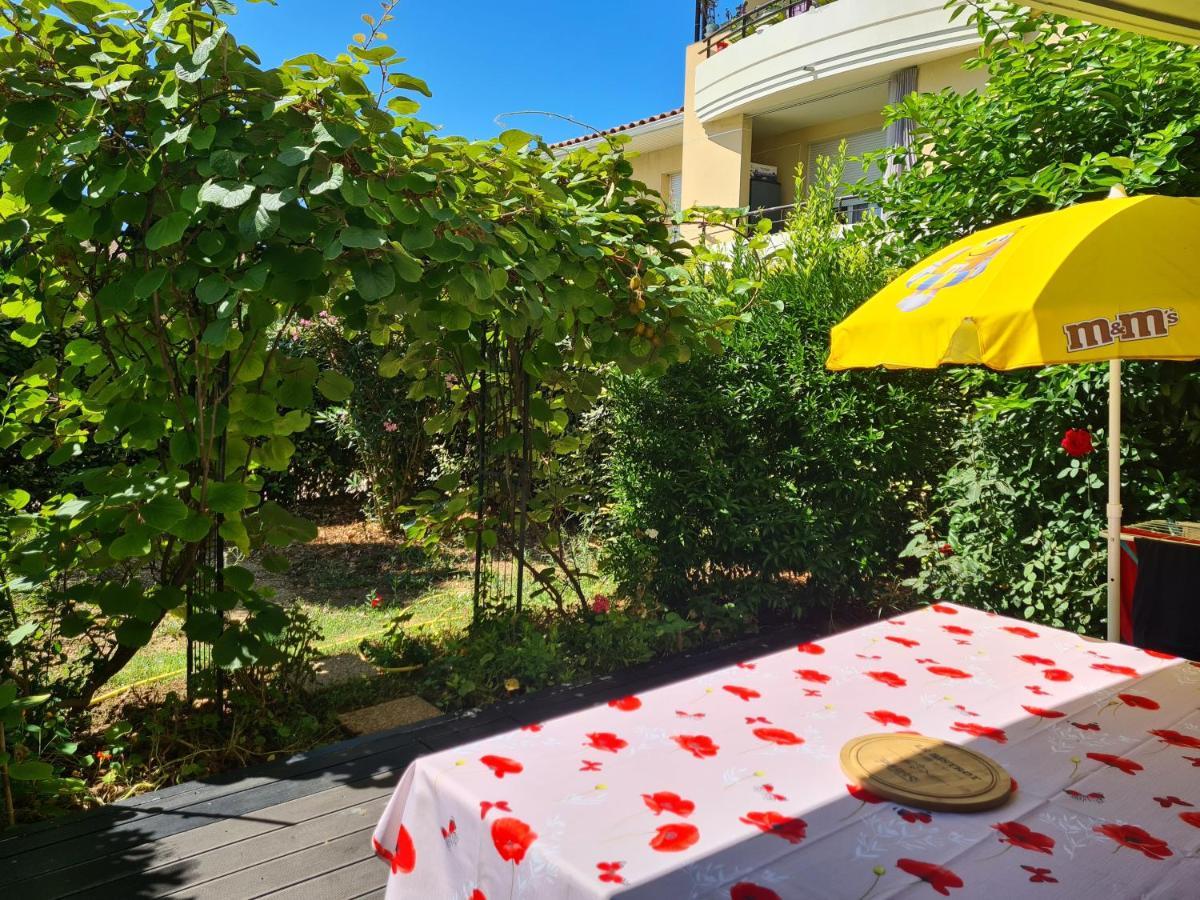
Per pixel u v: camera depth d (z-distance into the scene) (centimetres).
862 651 249
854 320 272
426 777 165
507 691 396
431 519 439
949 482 462
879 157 504
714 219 445
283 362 345
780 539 484
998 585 433
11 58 269
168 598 319
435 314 353
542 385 486
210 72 276
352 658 445
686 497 490
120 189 284
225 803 286
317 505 852
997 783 158
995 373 443
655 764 169
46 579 302
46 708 318
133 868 246
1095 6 287
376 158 300
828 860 133
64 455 359
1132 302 204
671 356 422
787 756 174
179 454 311
